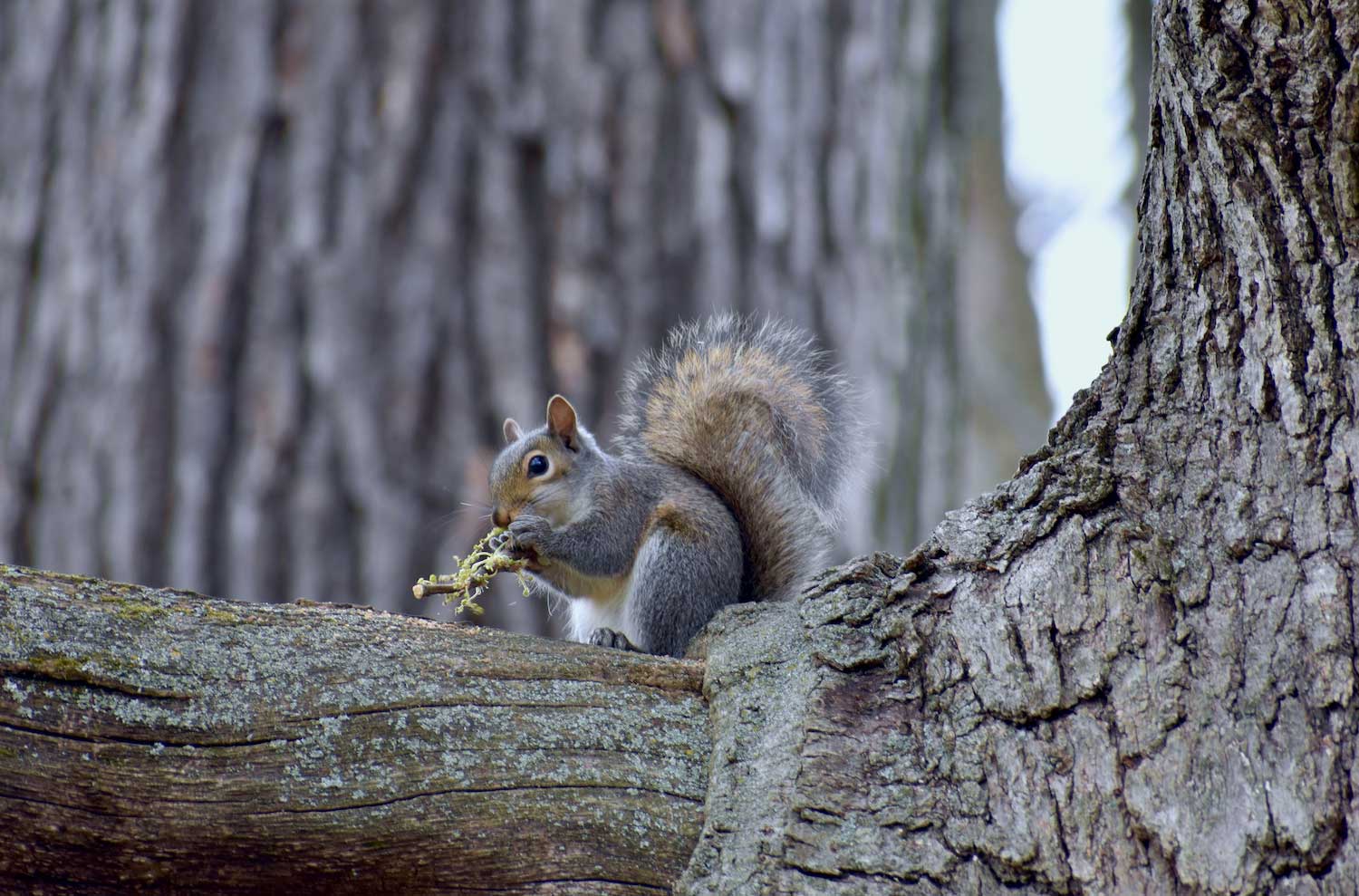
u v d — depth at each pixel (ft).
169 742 18.37
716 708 20.11
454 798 18.81
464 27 37.86
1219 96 18.71
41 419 36.91
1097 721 18.11
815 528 30.48
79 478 36.09
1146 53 63.67
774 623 21.01
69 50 38.78
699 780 19.51
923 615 19.88
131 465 35.63
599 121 38.24
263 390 35.96
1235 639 17.84
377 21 37.65
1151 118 20.44
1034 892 17.43
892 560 21.13
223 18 37.78
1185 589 18.39
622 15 39.09
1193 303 19.49
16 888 17.89
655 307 37.73
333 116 37.22
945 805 18.21
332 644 19.65
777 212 39.75
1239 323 18.97
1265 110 18.45
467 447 35.96
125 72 37.96
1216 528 18.53
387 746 18.97
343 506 35.47
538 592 35.83
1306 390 18.33
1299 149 18.37
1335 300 18.29
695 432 31.14
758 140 39.88
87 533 35.68
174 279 36.68
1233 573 18.20
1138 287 20.31
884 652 19.74
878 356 41.81
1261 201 18.71
